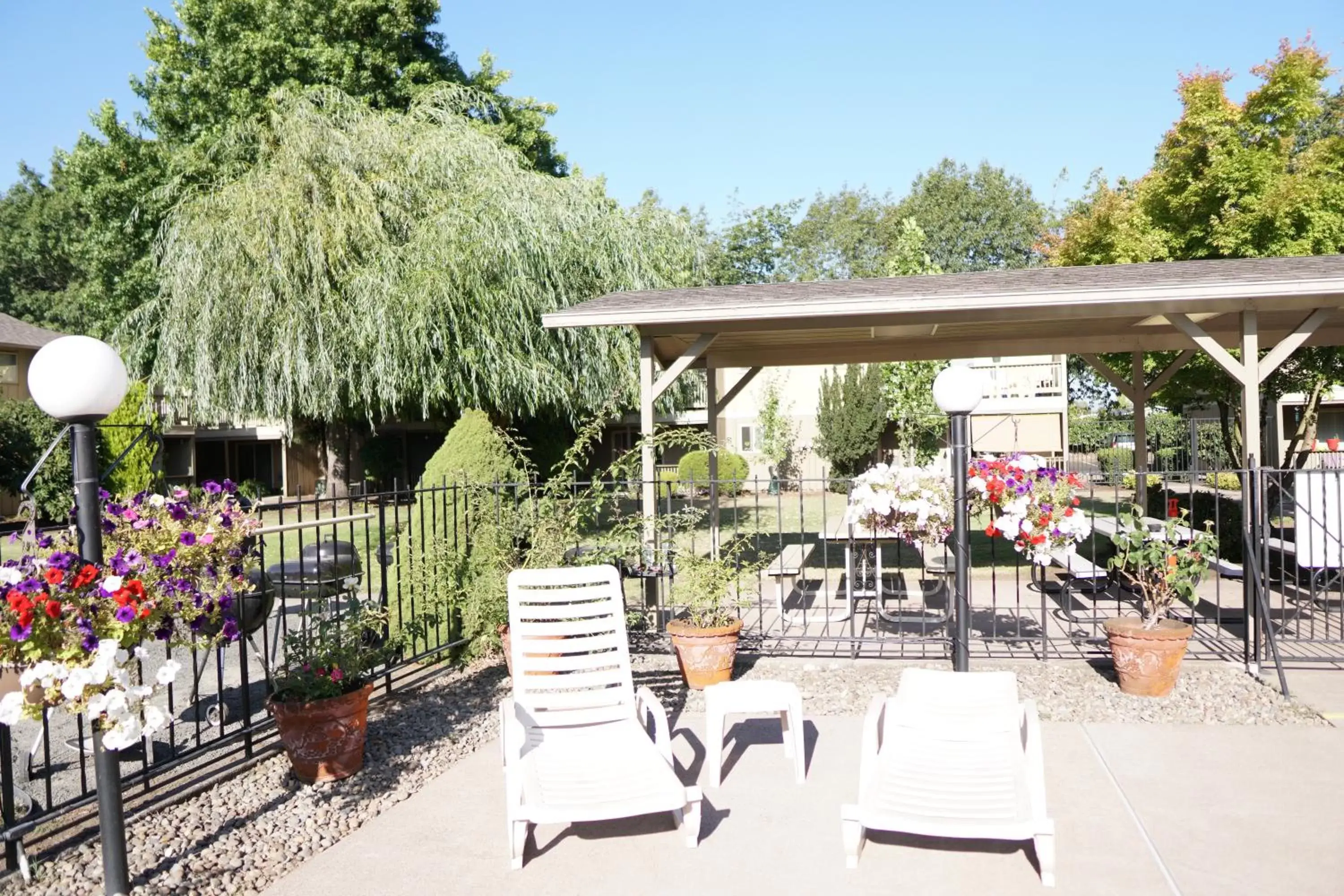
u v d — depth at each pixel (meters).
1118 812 3.62
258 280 13.56
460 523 6.57
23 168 39.31
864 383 24.20
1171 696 5.23
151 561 3.34
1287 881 3.01
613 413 15.62
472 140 14.81
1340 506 6.17
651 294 8.40
